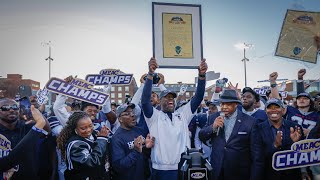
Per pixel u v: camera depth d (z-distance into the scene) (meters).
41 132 2.41
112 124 4.33
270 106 3.12
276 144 2.87
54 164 3.43
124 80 4.71
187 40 4.22
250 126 3.14
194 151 2.50
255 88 6.24
